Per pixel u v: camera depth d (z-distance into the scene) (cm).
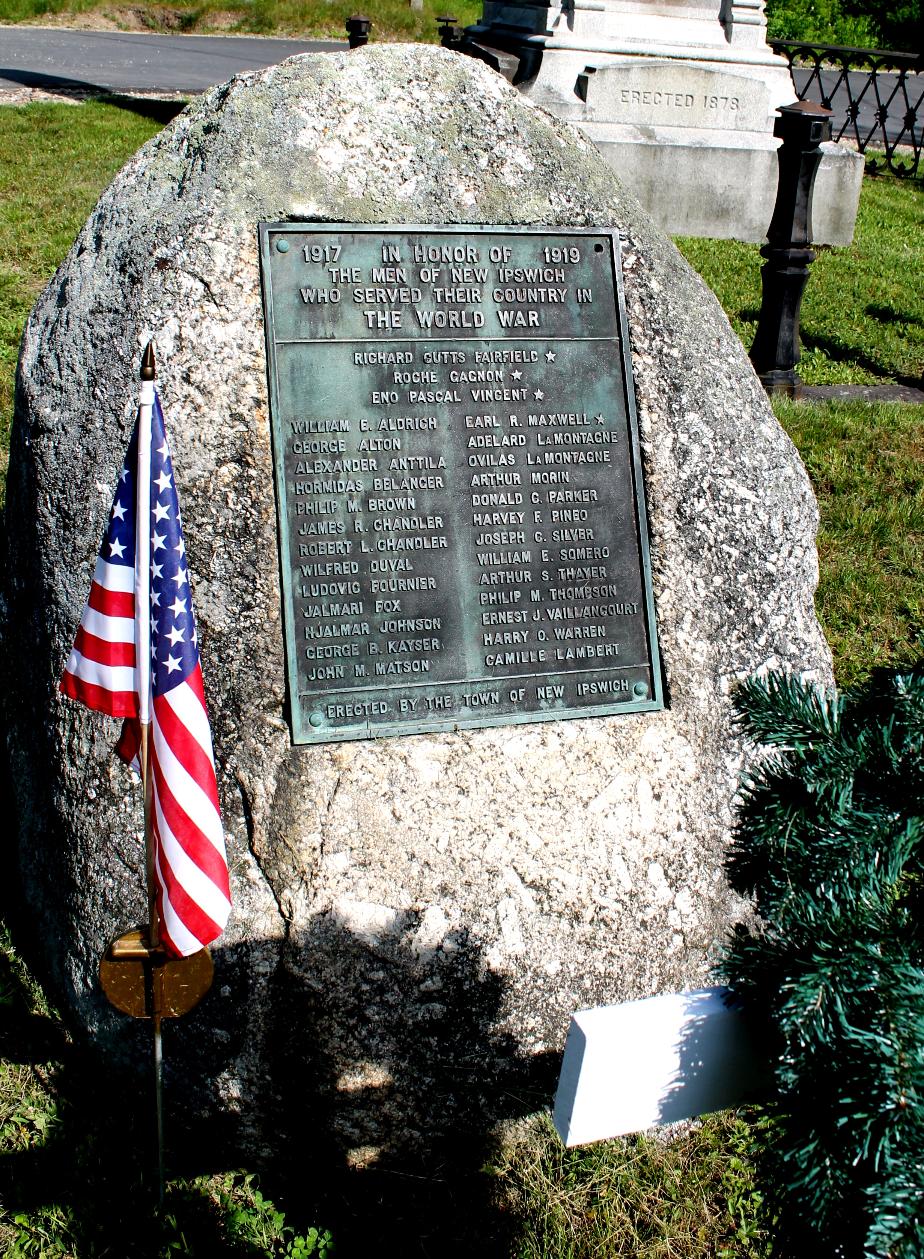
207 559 251
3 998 270
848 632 387
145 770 217
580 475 267
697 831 266
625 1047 197
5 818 301
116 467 251
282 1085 247
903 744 197
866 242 856
